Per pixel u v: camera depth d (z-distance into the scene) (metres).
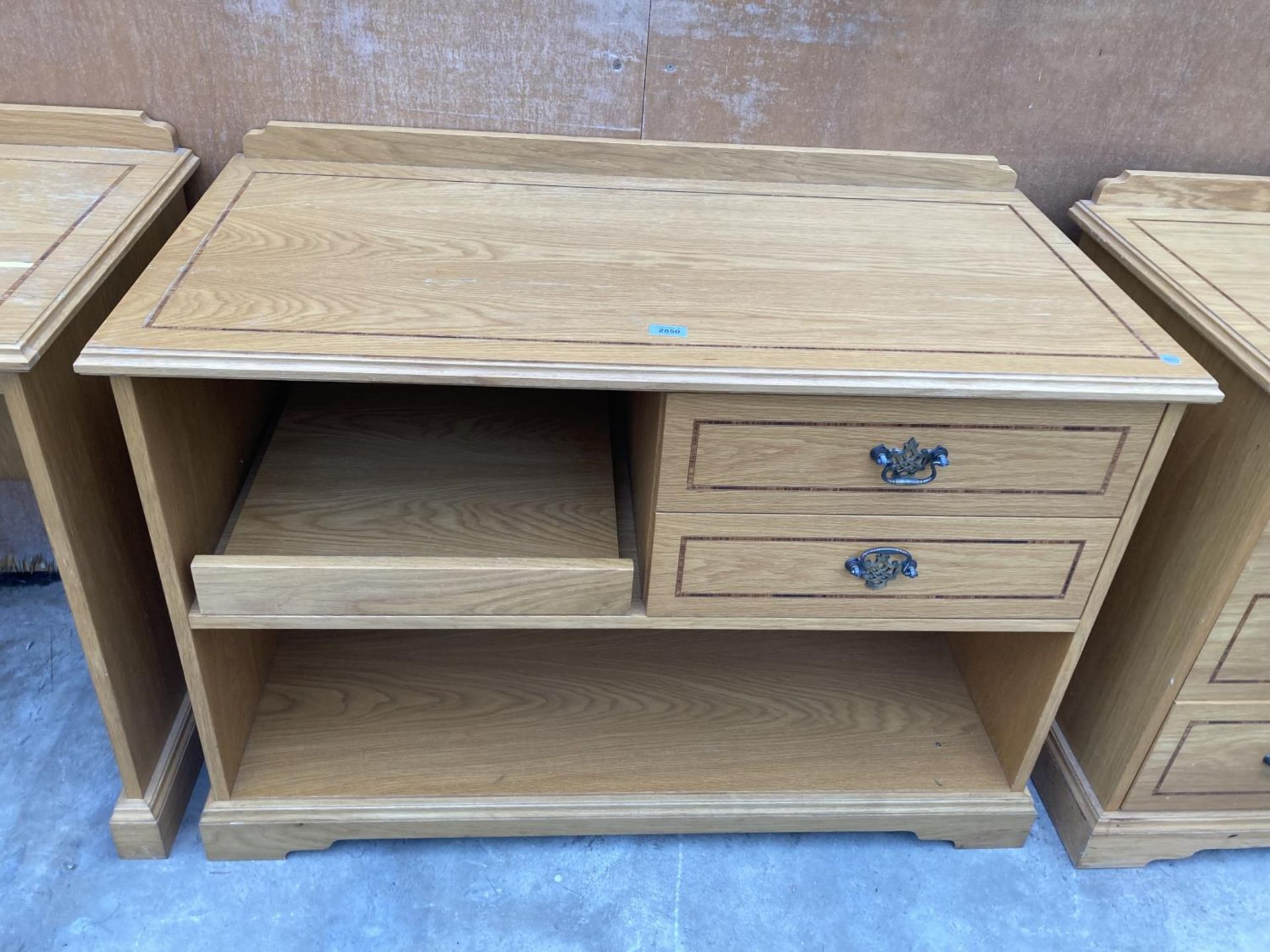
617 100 1.33
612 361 0.94
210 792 1.29
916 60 1.31
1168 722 1.24
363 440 1.33
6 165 1.22
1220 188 1.39
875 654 1.57
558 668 1.50
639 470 1.22
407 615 1.10
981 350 1.01
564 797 1.32
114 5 1.20
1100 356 1.01
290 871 1.32
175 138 1.31
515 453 1.33
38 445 0.97
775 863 1.38
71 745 1.44
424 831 1.31
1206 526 1.15
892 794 1.36
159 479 0.99
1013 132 1.38
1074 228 1.48
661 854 1.38
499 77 1.30
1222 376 1.12
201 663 1.13
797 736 1.42
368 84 1.29
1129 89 1.35
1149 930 1.32
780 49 1.30
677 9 1.26
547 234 1.17
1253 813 1.37
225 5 1.22
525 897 1.31
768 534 1.07
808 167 1.35
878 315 1.06
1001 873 1.38
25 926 1.23
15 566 1.72
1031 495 1.06
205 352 0.91
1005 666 1.38
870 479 1.04
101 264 1.04
